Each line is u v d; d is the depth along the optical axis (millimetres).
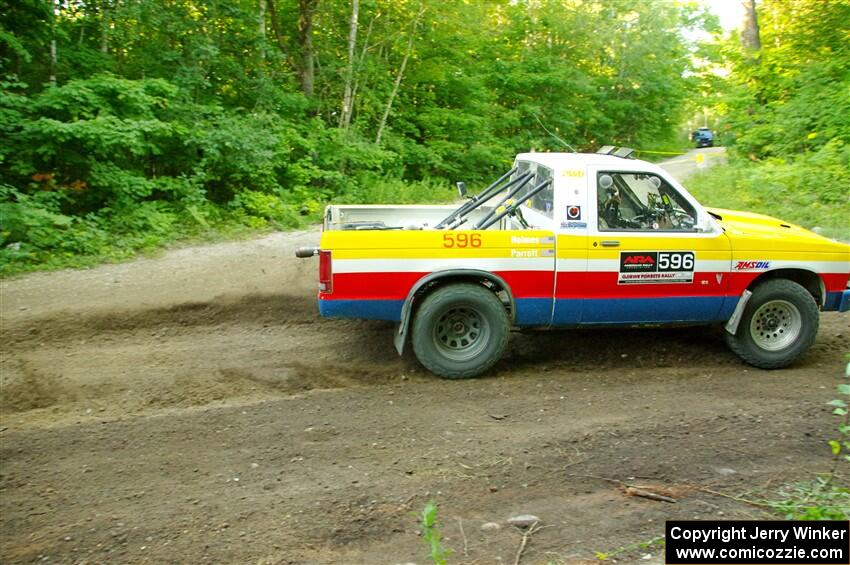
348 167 16688
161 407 5555
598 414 5391
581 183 6121
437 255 5992
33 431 5062
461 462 4570
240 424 5184
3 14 11852
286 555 3561
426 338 6062
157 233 11367
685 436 4941
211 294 8422
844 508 3936
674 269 6223
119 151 11727
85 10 13680
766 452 4680
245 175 13766
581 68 28344
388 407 5543
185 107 12922
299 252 6367
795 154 17562
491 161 21406
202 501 4086
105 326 7574
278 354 6852
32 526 3826
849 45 19266
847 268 6539
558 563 3473
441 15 19078
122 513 3955
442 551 3557
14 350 6906
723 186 16047
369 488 4234
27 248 10000
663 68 29328
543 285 6117
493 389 5953
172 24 13328
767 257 6367
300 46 17266
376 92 18812
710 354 6891
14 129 11289
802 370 6512
